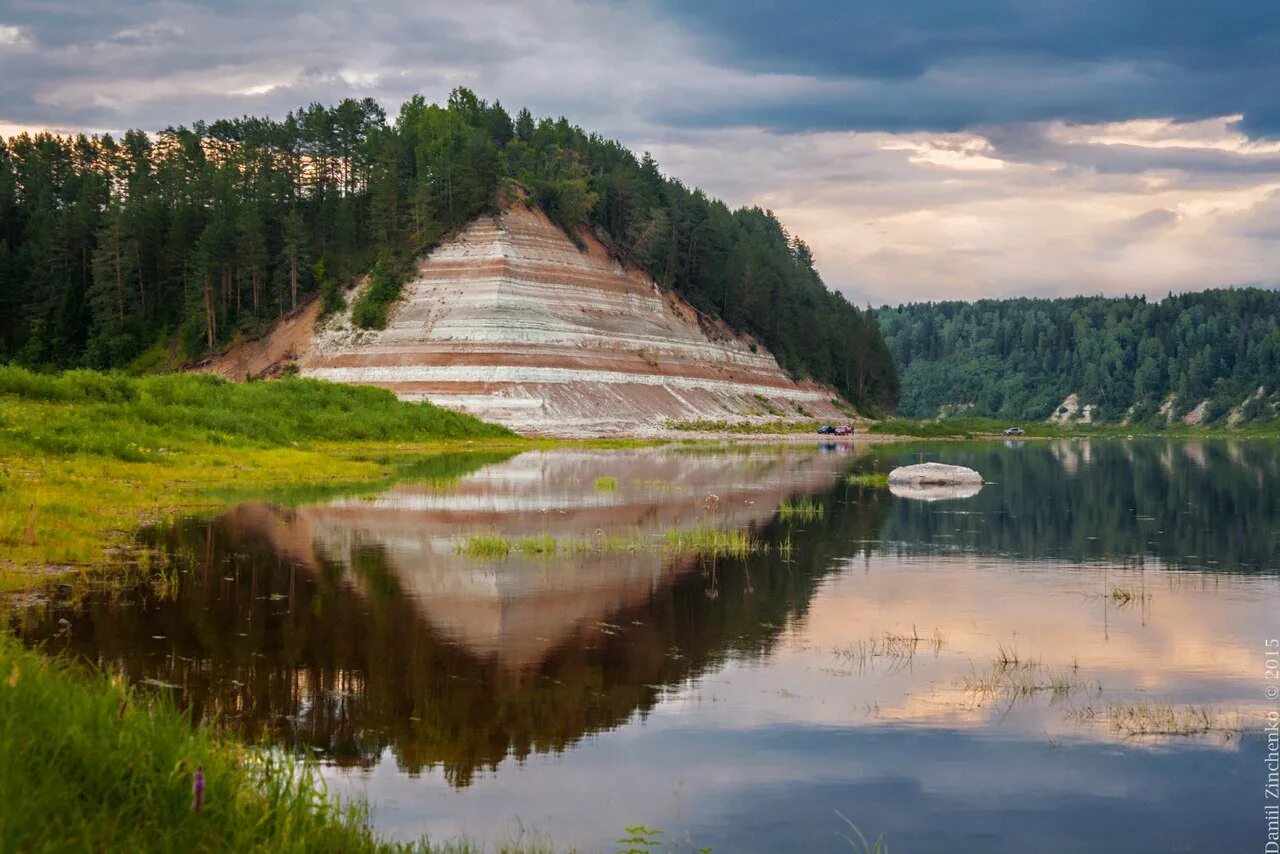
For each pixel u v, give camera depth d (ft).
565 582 83.87
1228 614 75.00
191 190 506.48
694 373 475.31
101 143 619.26
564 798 41.24
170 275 497.87
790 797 41.88
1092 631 69.67
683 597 79.36
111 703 35.22
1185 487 189.16
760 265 579.48
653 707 52.60
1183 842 38.34
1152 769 45.29
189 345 459.73
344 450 248.32
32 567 81.25
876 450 332.39
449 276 424.46
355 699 52.42
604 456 261.24
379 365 400.67
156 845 27.68
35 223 520.42
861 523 127.34
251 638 63.31
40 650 57.52
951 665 60.85
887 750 47.16
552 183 467.93
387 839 36.65
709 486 174.19
